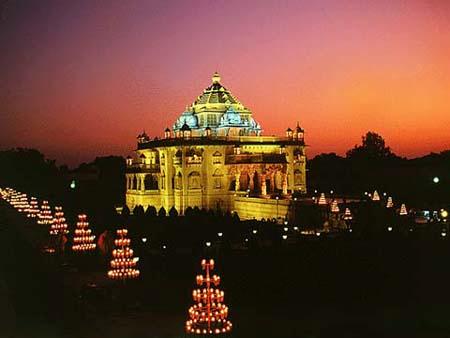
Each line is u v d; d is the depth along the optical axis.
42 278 62.81
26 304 51.19
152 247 76.81
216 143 122.81
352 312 49.06
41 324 45.19
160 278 61.72
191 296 54.53
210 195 122.25
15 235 95.12
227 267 64.62
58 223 84.19
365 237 74.19
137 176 133.50
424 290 55.47
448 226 78.38
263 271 62.62
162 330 44.16
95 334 42.84
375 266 63.62
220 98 137.62
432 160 136.25
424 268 62.44
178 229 81.19
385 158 173.00
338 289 56.44
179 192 122.81
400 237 73.38
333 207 90.88
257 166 119.31
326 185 159.50
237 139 125.44
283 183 122.19
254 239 72.75
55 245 80.12
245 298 54.28
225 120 131.62
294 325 45.53
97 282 61.25
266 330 44.16
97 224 93.19
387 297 53.66
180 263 67.12
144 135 140.25
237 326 45.28
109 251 74.19
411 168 135.00
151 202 129.38
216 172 123.44
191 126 134.12
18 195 148.00
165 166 126.31
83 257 74.06
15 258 74.56
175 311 49.75
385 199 109.19
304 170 129.25
